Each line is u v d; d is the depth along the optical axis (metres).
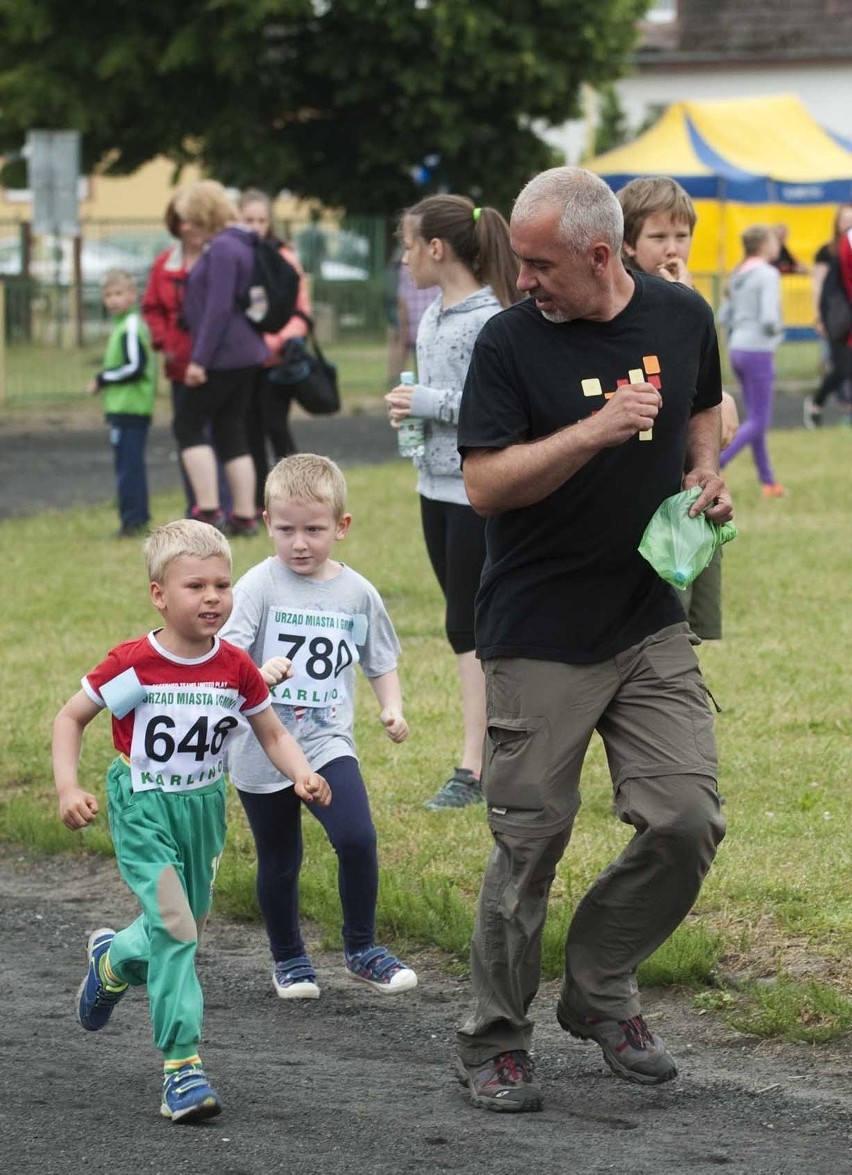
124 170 89.38
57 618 25.78
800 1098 11.06
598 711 10.76
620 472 10.48
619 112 120.19
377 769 18.20
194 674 11.08
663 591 10.92
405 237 16.44
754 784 17.28
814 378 70.44
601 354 10.51
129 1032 12.40
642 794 10.58
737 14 122.44
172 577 10.87
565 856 15.30
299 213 100.31
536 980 11.05
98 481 42.16
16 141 86.00
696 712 10.75
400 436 16.39
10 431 54.12
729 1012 12.51
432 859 15.60
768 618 25.14
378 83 85.81
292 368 32.12
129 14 82.94
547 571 10.69
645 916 10.85
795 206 86.12
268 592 13.10
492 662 10.95
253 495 31.64
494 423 10.48
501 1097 10.77
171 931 10.73
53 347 62.72
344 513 13.16
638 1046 11.05
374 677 13.44
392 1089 11.23
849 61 119.31
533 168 90.25
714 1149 10.11
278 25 83.50
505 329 10.59
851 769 17.75
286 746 11.46
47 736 19.83
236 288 30.55
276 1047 12.20
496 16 83.56
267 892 13.20
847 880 14.47
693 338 10.77
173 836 11.15
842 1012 12.05
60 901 15.77
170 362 31.52
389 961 13.24
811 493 37.28
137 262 70.06
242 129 85.56
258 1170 9.73
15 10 81.38
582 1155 9.98
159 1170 9.72
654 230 14.84
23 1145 10.06
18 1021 12.60
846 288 36.69
